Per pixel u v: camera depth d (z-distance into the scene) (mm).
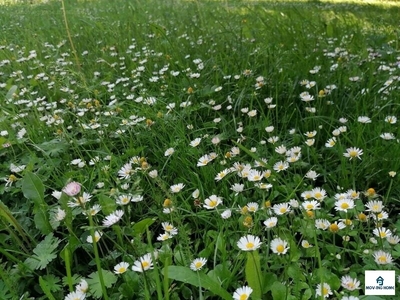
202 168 2189
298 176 2088
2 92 3496
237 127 2758
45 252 1709
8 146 2543
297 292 1383
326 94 2785
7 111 2938
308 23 4684
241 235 1767
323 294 1222
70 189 1443
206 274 1522
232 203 2000
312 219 1617
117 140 2734
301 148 2408
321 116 2482
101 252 1840
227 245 1739
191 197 2109
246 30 4289
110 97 3234
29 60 4270
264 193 1930
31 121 2977
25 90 3334
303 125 2656
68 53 4641
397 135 2367
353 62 3422
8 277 1592
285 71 3203
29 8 8883
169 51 4141
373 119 2582
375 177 2127
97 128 2738
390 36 4473
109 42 4691
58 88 3531
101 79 3766
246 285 1516
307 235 1679
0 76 4074
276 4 9312
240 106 2932
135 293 1519
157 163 2496
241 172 1912
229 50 3943
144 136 2621
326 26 4449
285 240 1551
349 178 2129
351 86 2992
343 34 4578
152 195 2127
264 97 3004
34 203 1948
